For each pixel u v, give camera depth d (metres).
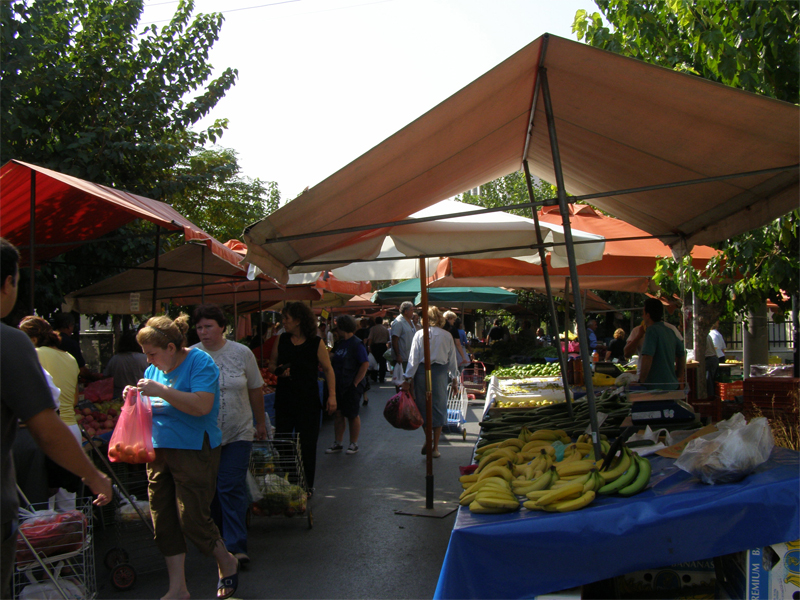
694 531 2.58
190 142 11.52
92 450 5.59
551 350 15.63
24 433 4.70
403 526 5.68
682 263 6.83
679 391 5.19
